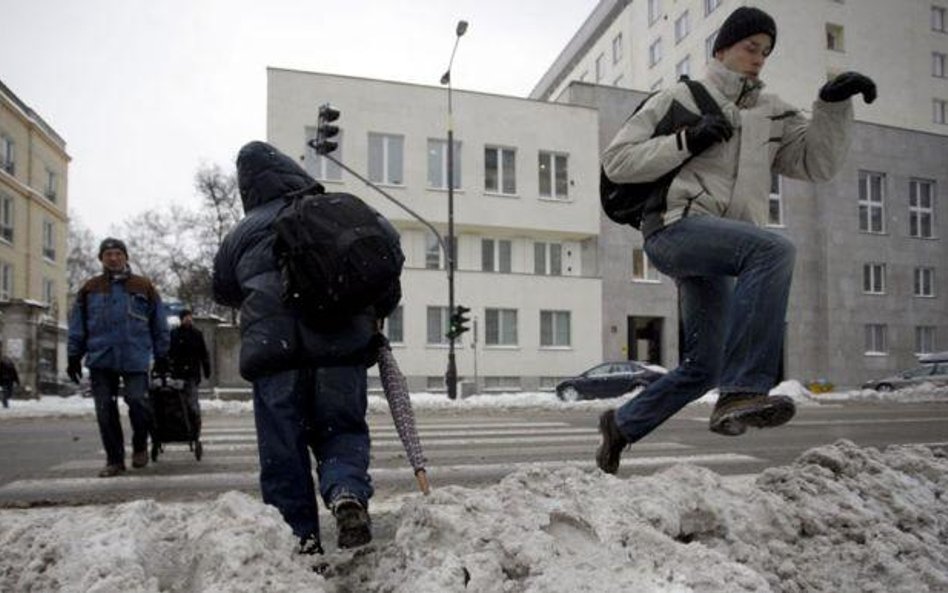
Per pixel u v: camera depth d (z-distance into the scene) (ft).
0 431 42.27
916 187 123.44
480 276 99.66
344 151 95.86
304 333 10.82
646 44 163.12
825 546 11.24
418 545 9.72
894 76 135.23
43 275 149.89
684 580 8.64
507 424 44.14
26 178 142.82
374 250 10.62
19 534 10.38
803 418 48.75
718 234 12.17
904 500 12.91
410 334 96.68
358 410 11.20
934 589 10.50
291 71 94.32
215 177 145.18
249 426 43.52
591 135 106.63
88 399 89.25
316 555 10.55
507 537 9.12
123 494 19.93
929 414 53.52
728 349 12.12
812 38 128.06
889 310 118.83
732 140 12.88
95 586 8.40
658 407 13.61
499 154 103.14
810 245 117.08
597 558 8.89
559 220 104.22
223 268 11.96
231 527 9.05
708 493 11.59
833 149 13.23
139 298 23.20
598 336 103.60
